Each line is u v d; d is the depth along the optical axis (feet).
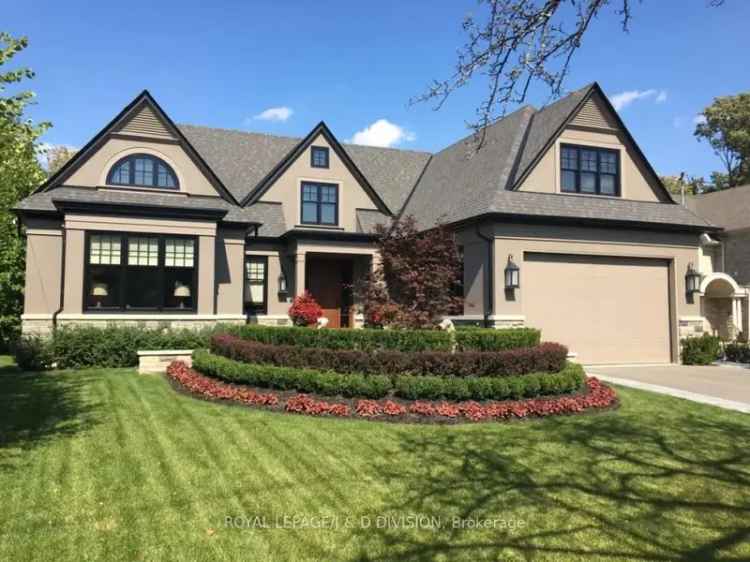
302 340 34.60
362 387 29.68
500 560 14.24
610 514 17.21
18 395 32.78
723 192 81.30
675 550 15.03
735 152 131.64
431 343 33.37
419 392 29.50
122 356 45.83
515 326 48.49
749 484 19.92
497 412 28.58
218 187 56.95
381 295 41.47
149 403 30.89
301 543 14.90
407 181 76.43
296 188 64.85
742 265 72.08
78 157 52.60
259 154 70.13
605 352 52.39
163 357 42.93
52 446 22.56
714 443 24.88
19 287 58.80
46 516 16.12
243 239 56.65
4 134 31.53
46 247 50.93
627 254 53.16
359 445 23.44
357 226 65.57
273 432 25.14
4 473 19.38
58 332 44.68
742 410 31.83
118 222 48.49
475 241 51.70
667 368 50.93
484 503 17.79
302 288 58.18
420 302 40.60
